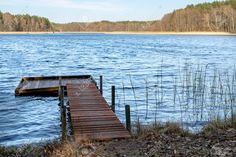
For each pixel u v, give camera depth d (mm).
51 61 51781
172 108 19109
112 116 13422
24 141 13148
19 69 40375
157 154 9078
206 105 17734
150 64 46938
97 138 10664
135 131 11773
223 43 104750
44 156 9594
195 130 13188
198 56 58000
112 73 37406
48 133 14391
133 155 9125
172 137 10727
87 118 13117
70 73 37438
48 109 19125
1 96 22734
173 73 36312
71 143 10188
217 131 11266
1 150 10102
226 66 41344
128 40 135875
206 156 8758
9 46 90062
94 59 55844
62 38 155750
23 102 20875
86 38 159625
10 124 15898
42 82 25000
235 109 14938
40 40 131000
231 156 8656
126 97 23062
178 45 95688
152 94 24078
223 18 186250
